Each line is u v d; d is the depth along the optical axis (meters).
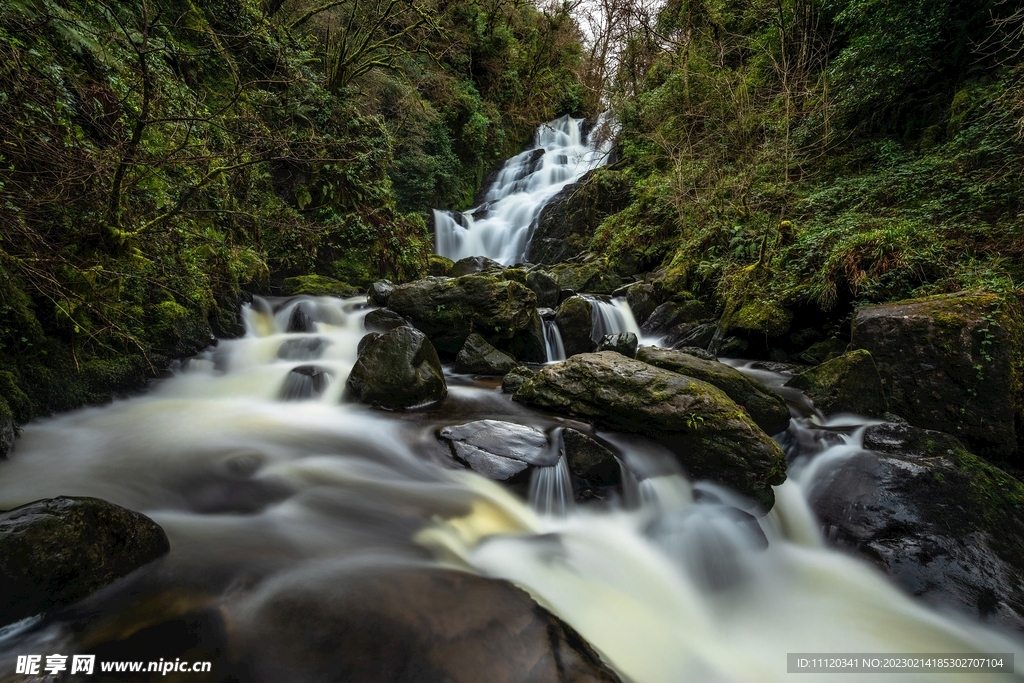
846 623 3.71
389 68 16.06
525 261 17.39
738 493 4.54
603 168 17.81
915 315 5.94
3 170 3.74
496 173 22.55
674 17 17.00
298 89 11.58
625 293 11.98
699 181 12.71
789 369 7.93
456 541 3.34
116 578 2.40
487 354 7.49
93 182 4.34
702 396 4.81
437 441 4.71
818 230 9.41
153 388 5.64
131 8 7.96
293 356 7.29
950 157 8.93
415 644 2.24
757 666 3.28
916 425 5.84
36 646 2.04
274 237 10.52
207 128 6.21
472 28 20.22
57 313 4.61
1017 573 3.95
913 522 4.27
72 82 5.23
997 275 6.42
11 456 3.75
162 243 5.45
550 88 24.11
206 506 3.34
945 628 3.62
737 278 9.73
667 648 3.18
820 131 11.89
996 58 9.34
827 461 5.08
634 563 3.78
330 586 2.55
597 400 5.14
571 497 4.32
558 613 2.91
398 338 5.87
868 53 10.84
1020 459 5.36
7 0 4.90
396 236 12.34
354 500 3.62
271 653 2.12
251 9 11.62
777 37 14.38
